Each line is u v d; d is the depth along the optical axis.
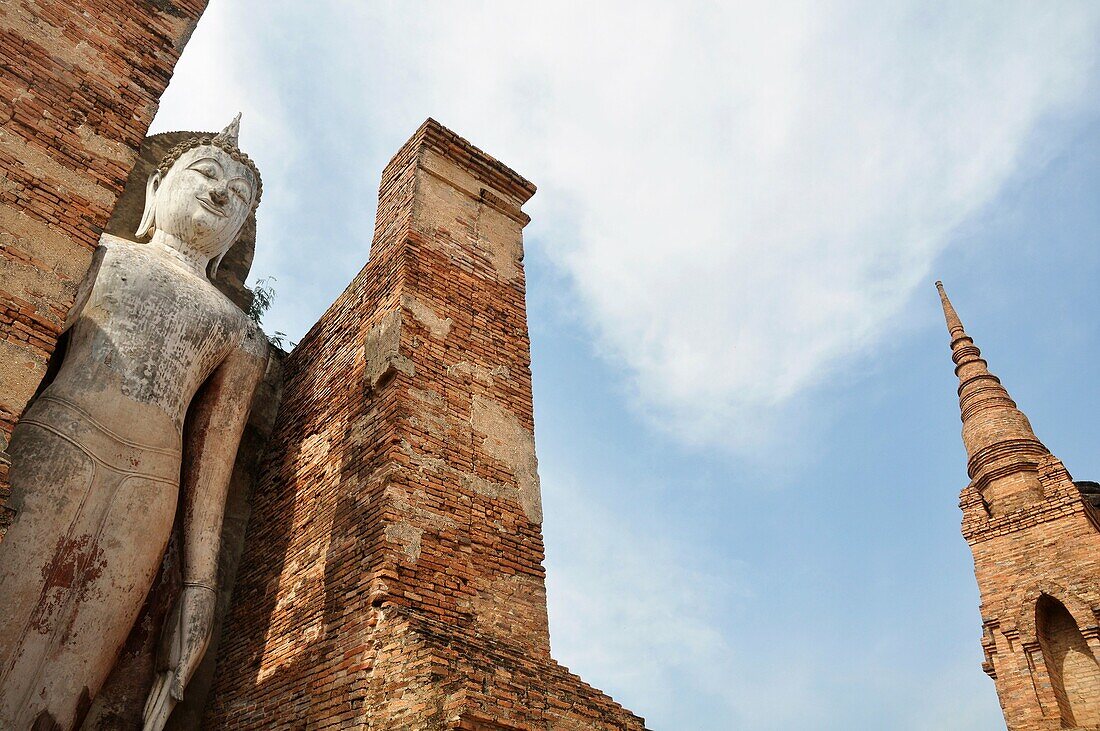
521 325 12.27
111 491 9.27
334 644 8.94
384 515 9.17
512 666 7.93
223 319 11.21
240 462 12.97
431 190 12.46
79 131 8.69
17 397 7.09
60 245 8.00
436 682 7.39
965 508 18.88
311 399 12.59
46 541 8.62
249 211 13.02
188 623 9.90
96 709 9.90
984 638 17.19
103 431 9.39
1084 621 15.97
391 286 11.42
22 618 8.29
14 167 8.05
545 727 7.43
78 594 8.78
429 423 10.19
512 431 11.06
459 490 9.97
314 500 11.06
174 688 9.53
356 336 11.94
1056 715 15.59
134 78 9.45
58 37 9.03
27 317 7.48
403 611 8.41
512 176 13.62
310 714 8.72
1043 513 17.62
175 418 10.22
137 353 10.01
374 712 7.81
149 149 15.42
